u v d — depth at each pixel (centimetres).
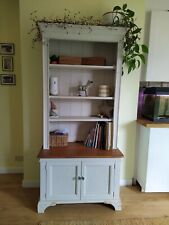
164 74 257
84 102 245
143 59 229
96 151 218
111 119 226
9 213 205
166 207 221
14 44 269
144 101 264
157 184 244
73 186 209
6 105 280
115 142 225
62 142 231
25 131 245
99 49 238
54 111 234
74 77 240
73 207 218
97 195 212
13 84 277
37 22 196
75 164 204
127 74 245
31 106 240
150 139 232
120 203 215
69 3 226
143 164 247
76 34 205
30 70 234
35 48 230
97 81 243
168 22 247
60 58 215
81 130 251
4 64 272
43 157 199
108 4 229
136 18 235
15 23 266
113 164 208
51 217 201
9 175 288
